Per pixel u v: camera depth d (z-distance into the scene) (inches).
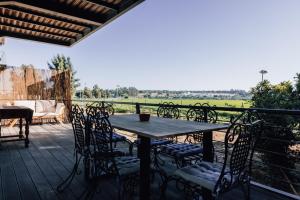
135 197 94.6
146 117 109.5
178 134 74.9
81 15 167.2
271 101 228.1
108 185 106.0
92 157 95.0
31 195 95.9
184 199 93.0
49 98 359.6
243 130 65.5
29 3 143.8
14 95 330.0
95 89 1461.6
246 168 77.7
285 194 96.5
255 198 94.1
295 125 184.7
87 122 99.9
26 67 339.6
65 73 369.4
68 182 109.3
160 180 114.1
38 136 230.2
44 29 216.8
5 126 292.7
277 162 192.1
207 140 95.1
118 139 130.4
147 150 79.9
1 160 146.3
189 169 80.0
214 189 65.7
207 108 136.6
